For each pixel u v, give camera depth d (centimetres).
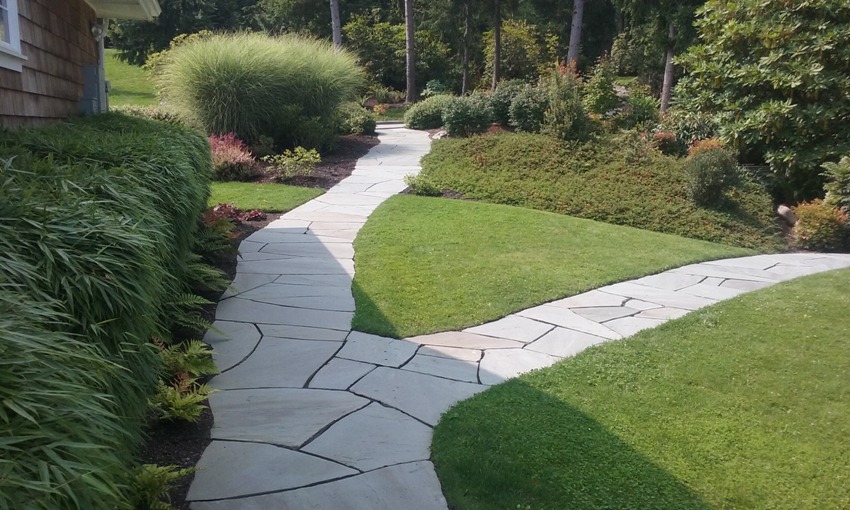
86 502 135
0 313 160
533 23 2867
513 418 311
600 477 263
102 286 211
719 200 881
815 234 780
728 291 562
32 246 208
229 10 3089
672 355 399
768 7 959
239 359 379
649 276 602
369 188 968
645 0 1587
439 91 2489
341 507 238
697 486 262
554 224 774
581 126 1154
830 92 902
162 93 1334
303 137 1223
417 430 300
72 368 162
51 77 573
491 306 488
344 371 365
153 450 273
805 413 328
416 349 404
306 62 1296
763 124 923
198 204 462
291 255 613
